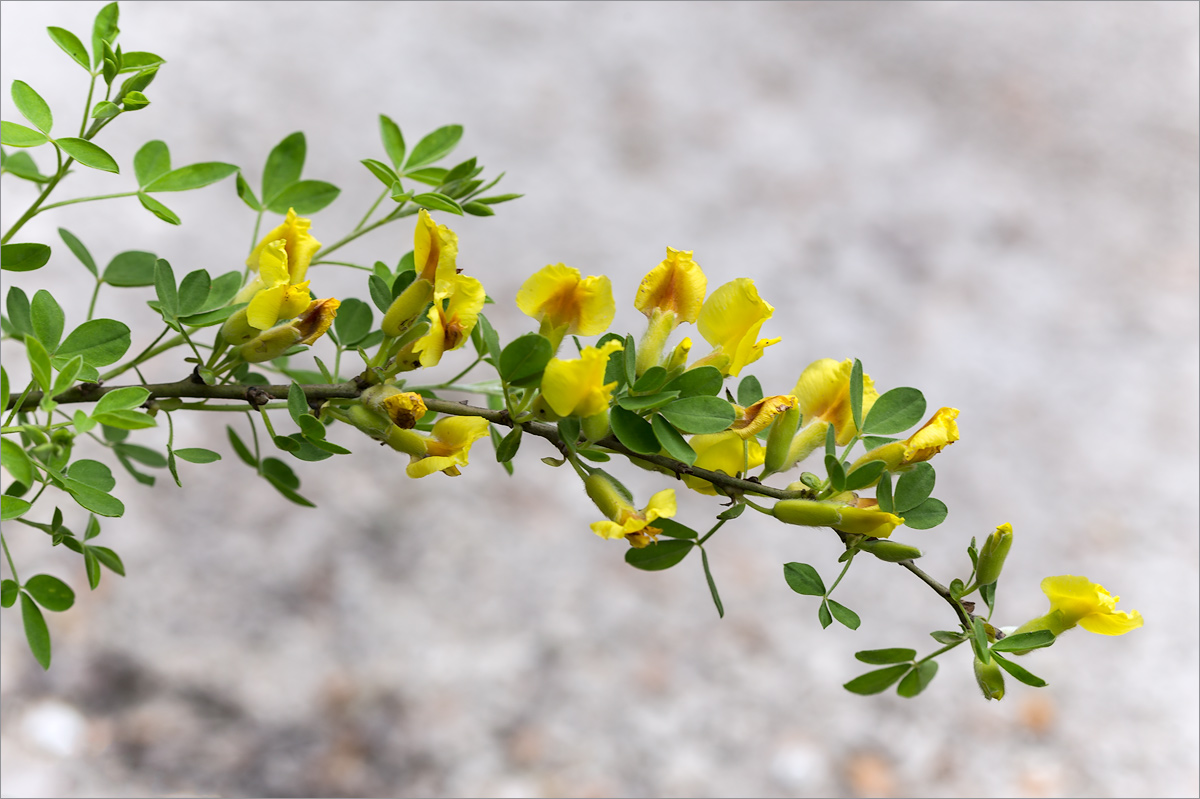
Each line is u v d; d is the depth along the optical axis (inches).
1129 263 145.8
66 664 81.5
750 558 102.1
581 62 164.9
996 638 39.8
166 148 40.8
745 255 135.4
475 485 103.2
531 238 131.6
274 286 39.5
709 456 39.9
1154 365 130.3
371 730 82.9
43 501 90.9
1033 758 87.5
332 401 39.7
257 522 95.1
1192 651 96.5
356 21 160.7
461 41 163.3
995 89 175.2
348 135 138.6
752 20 183.2
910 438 39.9
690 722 87.1
